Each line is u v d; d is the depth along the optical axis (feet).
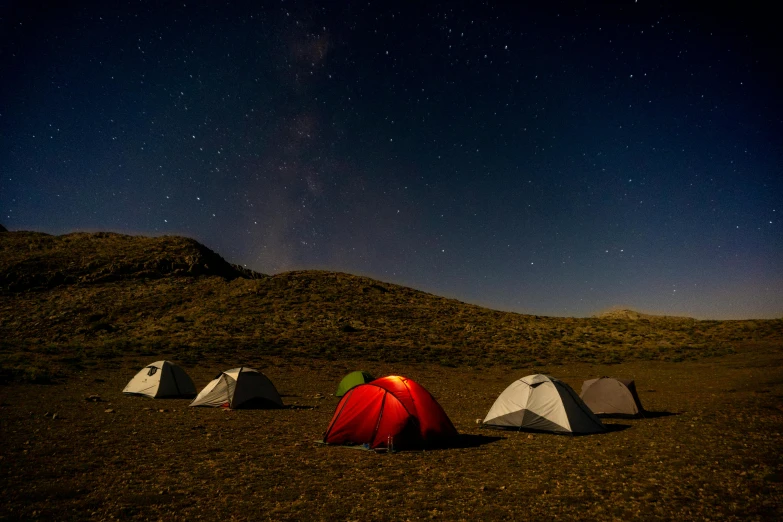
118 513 23.21
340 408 40.78
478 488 27.76
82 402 60.59
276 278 248.32
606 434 44.70
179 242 314.35
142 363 108.58
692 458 33.86
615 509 24.12
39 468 30.73
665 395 75.25
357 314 198.80
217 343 143.84
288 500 25.54
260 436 42.75
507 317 228.02
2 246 280.10
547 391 47.80
